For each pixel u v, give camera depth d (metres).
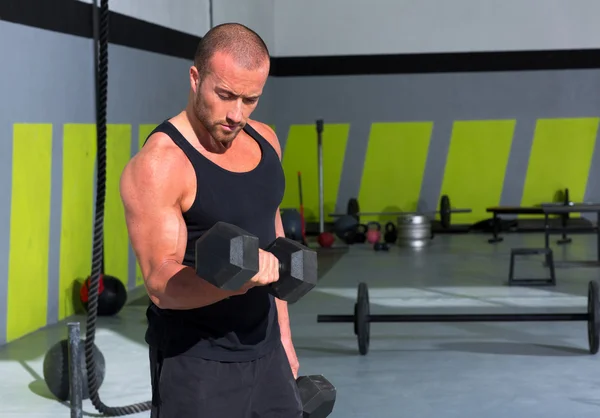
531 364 4.28
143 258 1.67
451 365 4.29
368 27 10.17
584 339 4.78
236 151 1.80
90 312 3.02
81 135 5.75
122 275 6.53
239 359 1.79
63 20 5.48
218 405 1.77
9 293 4.88
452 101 10.17
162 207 1.66
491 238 9.41
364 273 7.27
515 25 10.03
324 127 10.34
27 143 5.05
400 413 3.54
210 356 1.77
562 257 7.94
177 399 1.77
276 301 1.96
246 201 1.76
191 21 7.89
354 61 10.23
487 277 6.90
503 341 4.79
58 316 5.48
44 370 3.76
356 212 9.84
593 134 10.04
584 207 7.73
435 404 3.66
